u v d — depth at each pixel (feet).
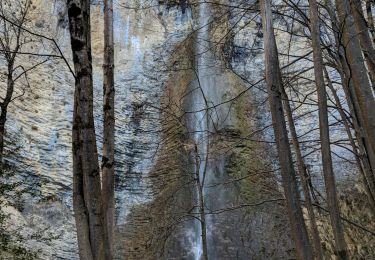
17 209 49.24
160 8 91.25
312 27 20.68
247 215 52.80
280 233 47.67
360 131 24.22
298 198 19.19
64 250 49.19
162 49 82.58
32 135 60.44
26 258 36.55
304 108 64.44
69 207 55.67
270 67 20.90
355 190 50.16
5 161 52.29
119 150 68.13
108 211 24.39
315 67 19.88
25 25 67.15
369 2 31.22
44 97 67.10
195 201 55.88
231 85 73.97
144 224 56.70
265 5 22.09
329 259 39.73
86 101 19.42
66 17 79.66
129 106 75.31
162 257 47.16
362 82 21.74
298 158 23.61
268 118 68.90
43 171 57.52
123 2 90.48
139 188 64.13
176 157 63.36
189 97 72.90
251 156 60.70
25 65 67.56
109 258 18.28
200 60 54.44
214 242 52.31
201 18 63.31
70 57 75.66
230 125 66.08
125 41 86.48
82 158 18.84
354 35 22.62
